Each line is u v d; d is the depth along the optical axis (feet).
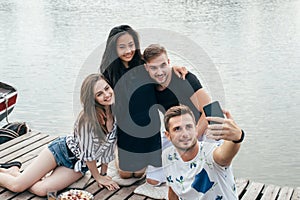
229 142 8.10
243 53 39.34
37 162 11.64
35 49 41.52
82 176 12.37
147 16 49.67
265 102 26.61
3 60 37.40
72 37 45.68
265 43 44.37
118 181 12.14
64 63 35.96
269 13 63.77
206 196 8.93
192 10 56.85
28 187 11.62
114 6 62.54
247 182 12.71
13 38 47.26
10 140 15.48
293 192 12.11
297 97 27.89
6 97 20.27
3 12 65.41
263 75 32.58
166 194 11.42
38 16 60.85
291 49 42.04
